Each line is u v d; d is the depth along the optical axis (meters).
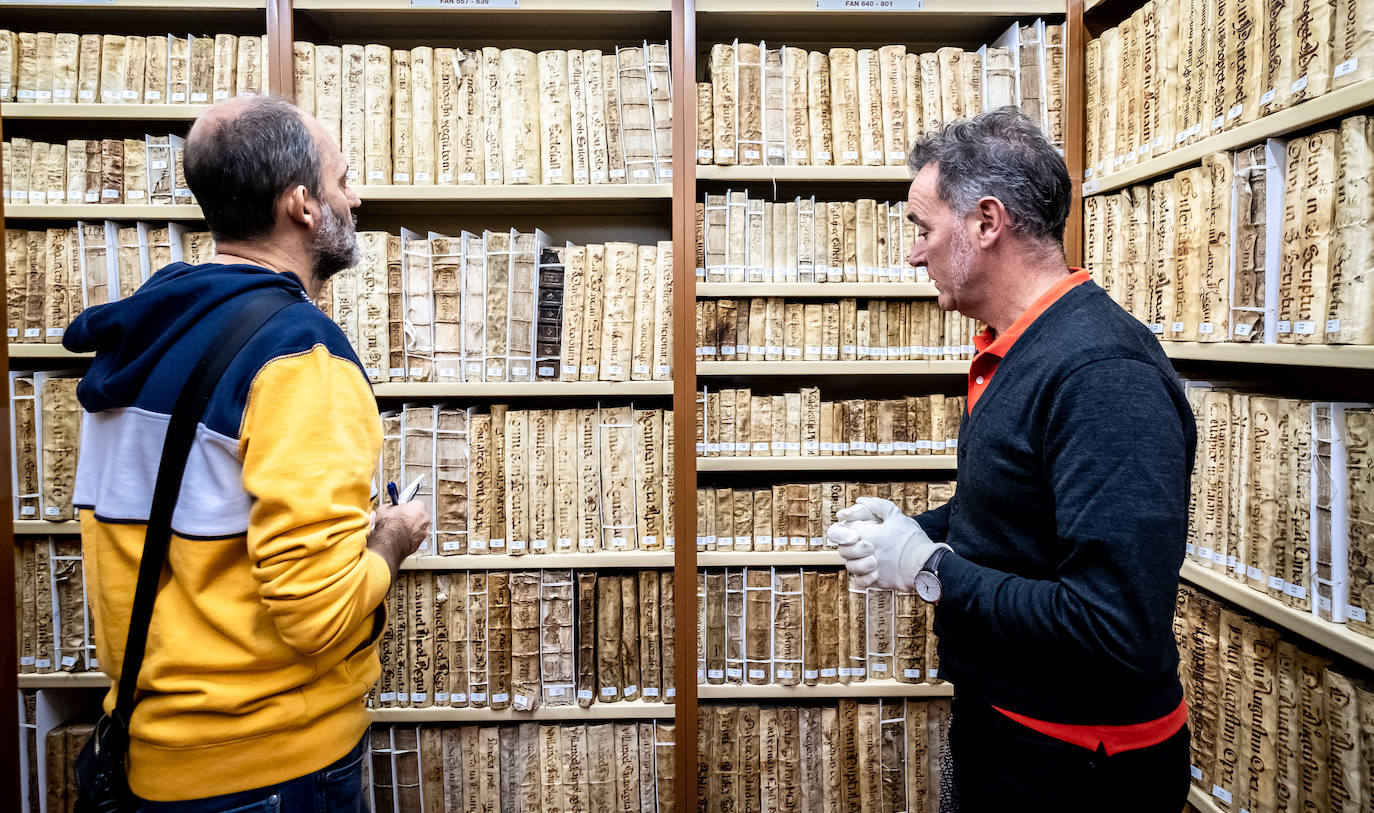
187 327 0.88
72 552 1.72
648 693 1.81
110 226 1.69
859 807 1.84
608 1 1.69
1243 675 1.31
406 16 1.78
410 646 1.77
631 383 1.75
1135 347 0.88
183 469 0.85
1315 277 1.13
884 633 1.83
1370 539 1.06
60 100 1.69
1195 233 1.38
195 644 0.86
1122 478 0.80
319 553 0.83
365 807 1.04
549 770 1.80
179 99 1.70
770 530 1.82
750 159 1.75
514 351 1.76
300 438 0.83
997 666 0.98
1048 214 0.98
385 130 1.73
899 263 1.80
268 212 0.96
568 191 1.73
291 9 1.66
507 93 1.74
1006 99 1.76
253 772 0.89
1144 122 1.54
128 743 0.89
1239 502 1.32
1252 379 1.62
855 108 1.77
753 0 1.70
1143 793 0.92
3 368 1.47
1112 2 1.69
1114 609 0.79
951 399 1.81
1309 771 1.17
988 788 1.01
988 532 1.00
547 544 1.78
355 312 1.73
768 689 1.80
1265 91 1.22
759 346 1.79
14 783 1.58
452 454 1.75
